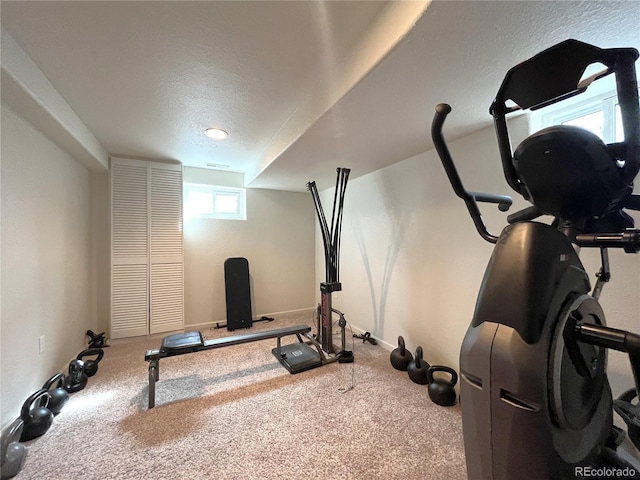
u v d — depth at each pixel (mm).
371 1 1146
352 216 3477
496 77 1351
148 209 3189
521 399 590
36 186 1931
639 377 642
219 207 3896
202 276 3648
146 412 1811
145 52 1439
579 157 649
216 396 2000
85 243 2842
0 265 1560
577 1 919
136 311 3113
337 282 2863
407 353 2414
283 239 4219
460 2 927
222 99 1919
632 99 608
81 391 2076
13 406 1646
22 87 1439
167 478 1303
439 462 1395
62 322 2305
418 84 1401
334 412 1803
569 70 653
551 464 583
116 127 2352
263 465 1378
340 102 1569
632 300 1316
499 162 1854
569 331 634
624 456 912
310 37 1350
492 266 696
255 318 3986
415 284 2533
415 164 2525
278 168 2926
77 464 1383
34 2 1121
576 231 804
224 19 1227
